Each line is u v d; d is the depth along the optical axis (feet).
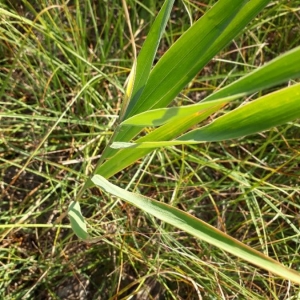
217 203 2.19
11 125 2.18
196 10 2.43
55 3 2.22
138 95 1.20
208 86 2.46
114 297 1.86
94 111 2.31
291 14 2.46
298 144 2.27
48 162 2.01
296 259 2.11
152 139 1.24
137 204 1.14
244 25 1.08
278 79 0.83
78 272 2.09
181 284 2.16
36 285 2.04
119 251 2.09
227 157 2.19
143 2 2.42
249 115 0.97
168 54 1.13
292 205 2.26
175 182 2.24
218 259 2.04
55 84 2.21
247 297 1.90
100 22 2.47
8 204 2.20
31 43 2.15
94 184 1.38
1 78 2.25
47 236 2.16
